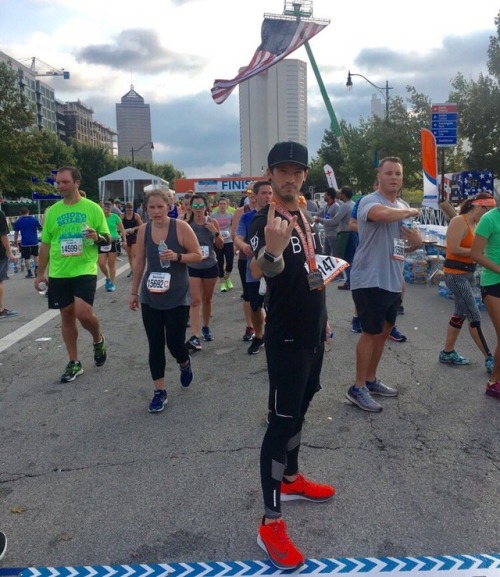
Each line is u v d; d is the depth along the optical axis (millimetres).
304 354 2736
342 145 32656
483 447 3795
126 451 3871
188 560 2688
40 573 2604
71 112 155875
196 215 6520
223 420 4363
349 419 4316
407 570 2564
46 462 3742
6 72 46438
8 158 43125
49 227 5332
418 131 30438
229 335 7160
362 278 4355
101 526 2986
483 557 2646
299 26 18078
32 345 6918
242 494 3266
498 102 26984
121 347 6715
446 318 7746
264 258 2467
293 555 2590
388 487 3307
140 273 4777
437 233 10875
